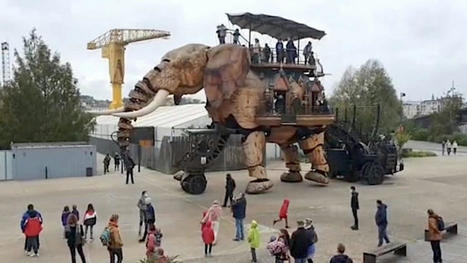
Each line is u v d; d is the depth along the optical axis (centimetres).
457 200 2516
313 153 3033
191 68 2614
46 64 4394
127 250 1633
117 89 8481
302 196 2652
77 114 4403
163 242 1734
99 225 1989
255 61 2773
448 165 4131
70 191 2848
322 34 3052
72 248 1446
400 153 4647
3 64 6381
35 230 1577
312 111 2914
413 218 2092
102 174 3641
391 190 2839
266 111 2709
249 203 2452
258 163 2755
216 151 2775
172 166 3372
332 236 1802
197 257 1546
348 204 2422
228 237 1794
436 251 1438
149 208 1745
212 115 2797
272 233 1850
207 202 2489
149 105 2488
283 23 2859
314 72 3016
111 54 8450
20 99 4191
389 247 1490
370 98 7019
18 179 3362
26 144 3741
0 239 1795
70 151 3500
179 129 3828
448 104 7794
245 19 2795
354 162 3119
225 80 2609
